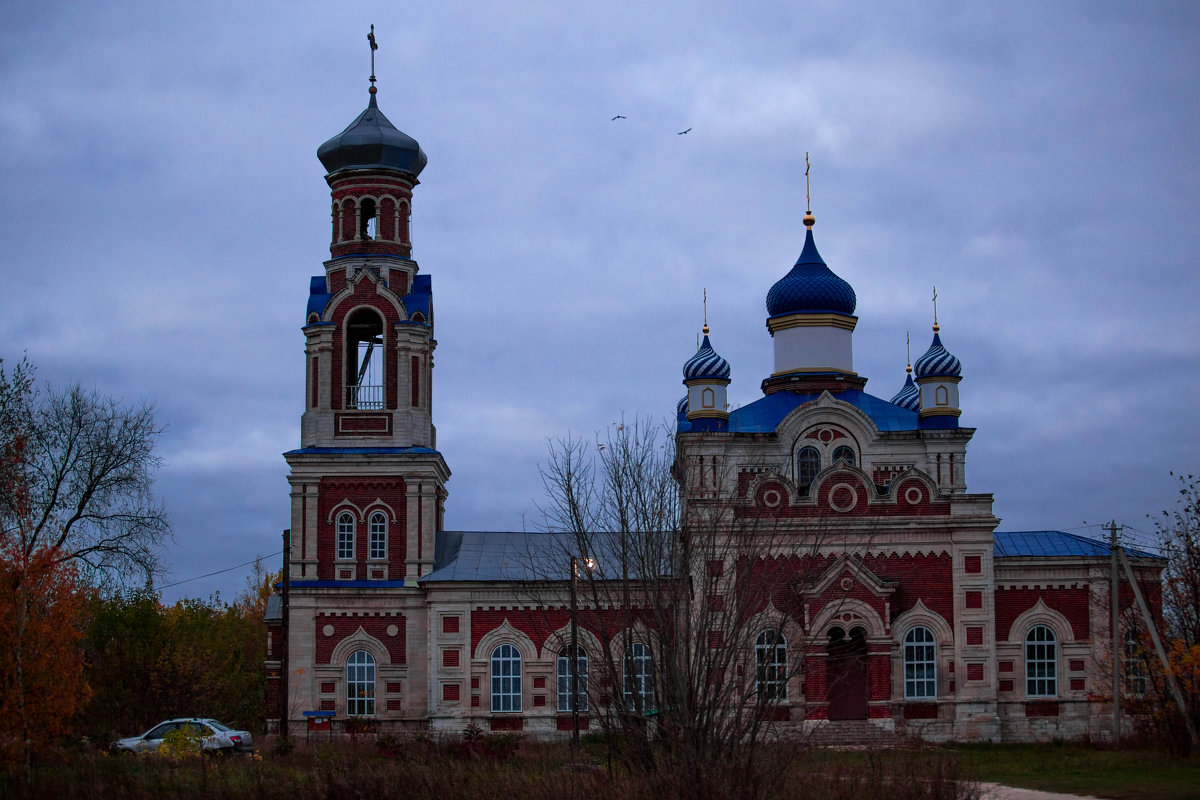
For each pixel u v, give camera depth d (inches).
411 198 3218.5
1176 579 2503.7
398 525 3016.7
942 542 2787.9
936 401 2997.0
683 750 1587.1
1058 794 1796.3
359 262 3110.2
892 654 2746.1
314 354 3075.8
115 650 3299.7
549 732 2854.3
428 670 2925.7
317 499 3011.8
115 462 2694.4
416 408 3073.3
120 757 2166.6
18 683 1873.8
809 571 2465.6
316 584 2974.9
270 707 3139.8
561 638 2128.4
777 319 3164.4
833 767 1894.7
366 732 2851.9
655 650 1849.2
